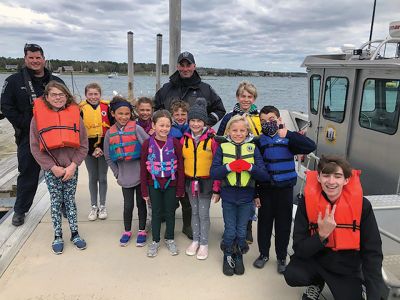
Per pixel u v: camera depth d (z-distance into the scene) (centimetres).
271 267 330
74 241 357
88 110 396
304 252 248
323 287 279
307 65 570
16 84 365
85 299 279
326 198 250
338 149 526
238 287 299
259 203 320
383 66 429
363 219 243
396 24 462
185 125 366
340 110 515
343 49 567
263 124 313
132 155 354
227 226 318
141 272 318
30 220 412
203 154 329
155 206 342
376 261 238
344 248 242
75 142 335
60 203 352
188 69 397
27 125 372
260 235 325
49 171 342
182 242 376
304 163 597
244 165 296
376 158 462
